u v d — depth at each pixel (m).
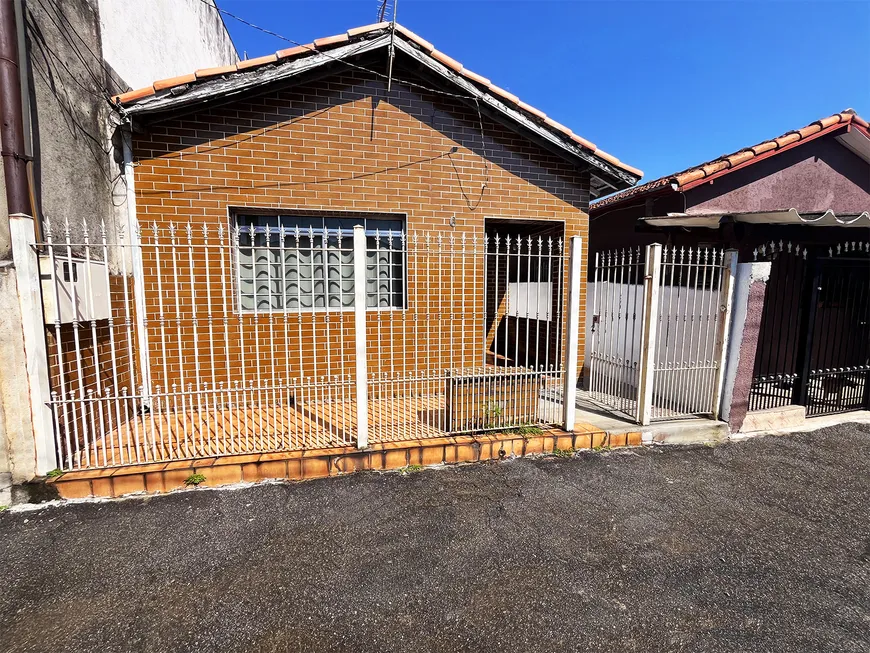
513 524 3.04
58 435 3.33
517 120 5.27
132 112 4.24
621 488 3.59
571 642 2.08
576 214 5.95
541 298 6.84
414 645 2.05
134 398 3.47
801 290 5.24
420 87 5.10
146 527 2.94
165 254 4.70
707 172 5.84
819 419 5.35
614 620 2.22
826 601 2.39
